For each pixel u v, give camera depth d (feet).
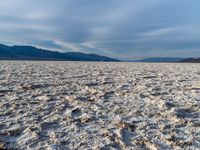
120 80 42.70
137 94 28.71
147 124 17.60
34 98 26.07
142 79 44.70
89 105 23.12
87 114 19.99
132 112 20.71
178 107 22.35
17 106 22.29
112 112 20.81
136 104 23.75
